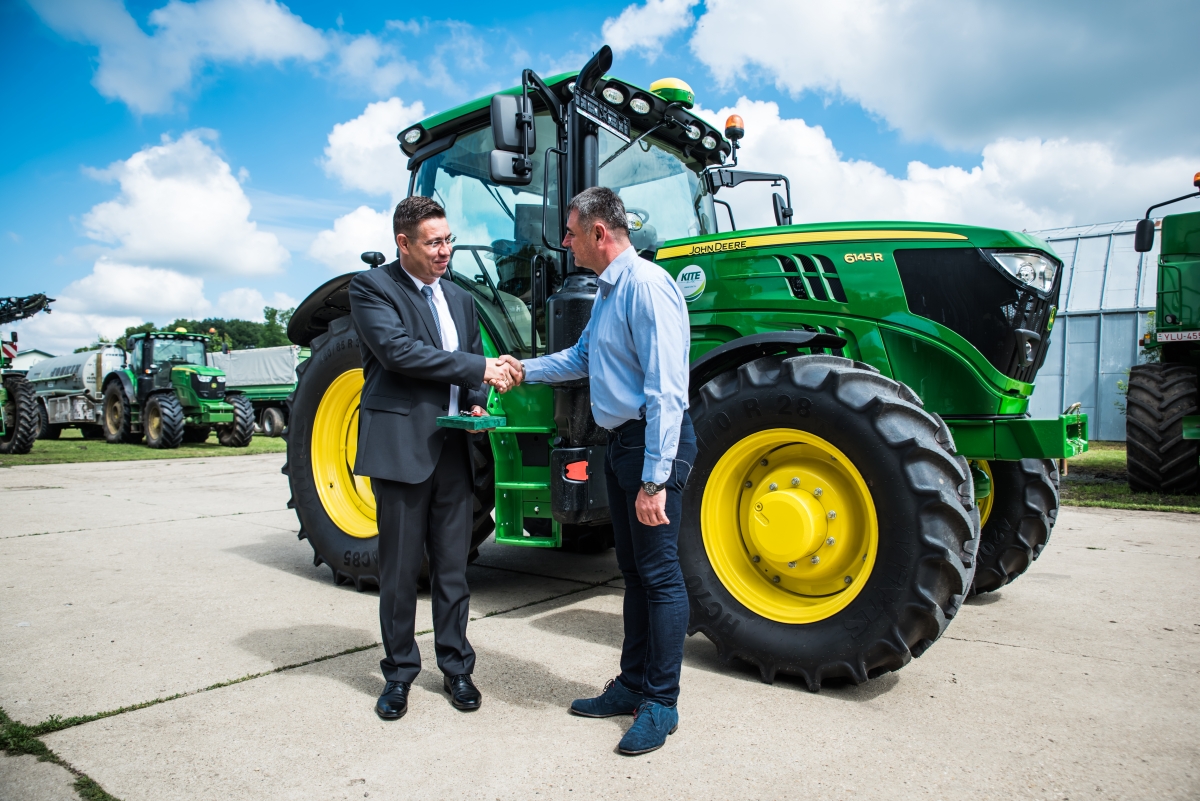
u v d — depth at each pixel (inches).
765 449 109.1
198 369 587.8
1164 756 80.2
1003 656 111.8
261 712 91.9
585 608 138.8
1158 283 269.7
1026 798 71.8
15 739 83.3
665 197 152.0
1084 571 163.3
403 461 92.2
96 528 218.4
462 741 84.5
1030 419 108.2
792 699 96.2
